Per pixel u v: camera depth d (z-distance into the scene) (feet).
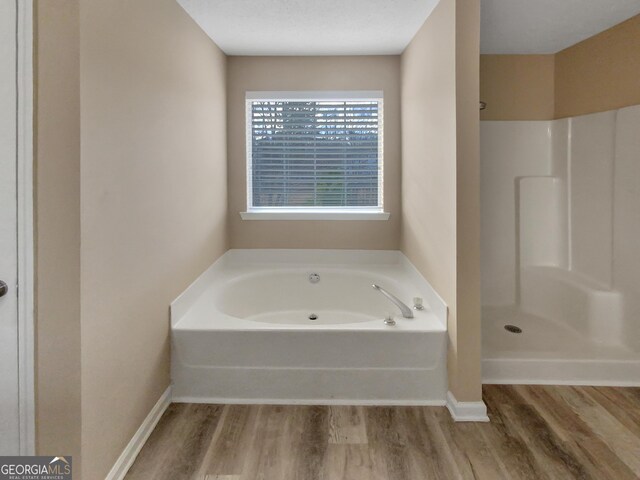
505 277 9.93
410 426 5.88
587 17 7.67
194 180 7.54
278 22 7.69
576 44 9.04
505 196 9.81
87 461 4.14
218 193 9.27
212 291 8.21
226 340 6.46
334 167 10.34
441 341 6.42
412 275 8.96
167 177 6.24
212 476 4.85
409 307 7.55
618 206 7.98
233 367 6.51
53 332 3.96
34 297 3.93
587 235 8.80
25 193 3.85
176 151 6.61
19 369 3.94
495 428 5.80
